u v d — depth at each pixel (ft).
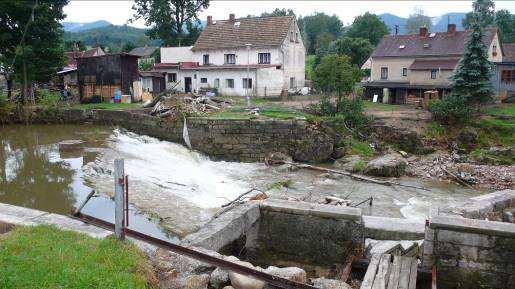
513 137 89.86
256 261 29.17
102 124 95.40
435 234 24.36
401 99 135.33
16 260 18.06
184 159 77.92
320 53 209.05
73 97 120.16
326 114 95.76
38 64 99.45
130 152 72.13
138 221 39.99
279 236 29.12
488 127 92.79
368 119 95.96
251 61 140.87
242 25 149.48
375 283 21.52
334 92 98.78
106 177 55.31
